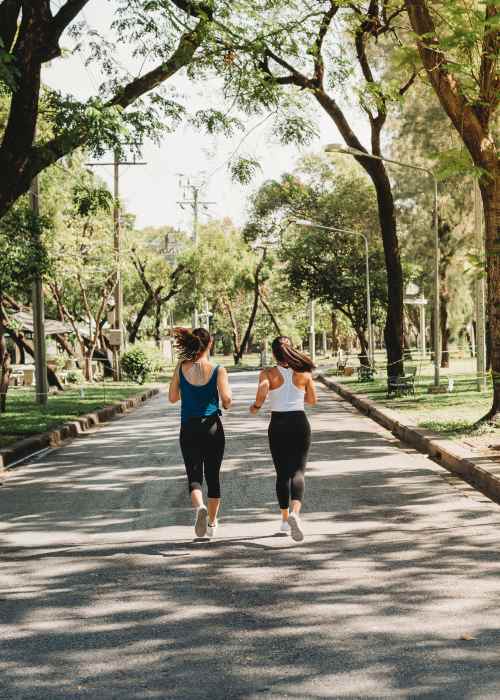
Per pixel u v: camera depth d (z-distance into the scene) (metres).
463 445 12.25
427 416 17.17
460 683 4.04
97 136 13.08
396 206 38.56
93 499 9.50
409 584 5.77
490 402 20.41
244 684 4.07
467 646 4.54
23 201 23.66
